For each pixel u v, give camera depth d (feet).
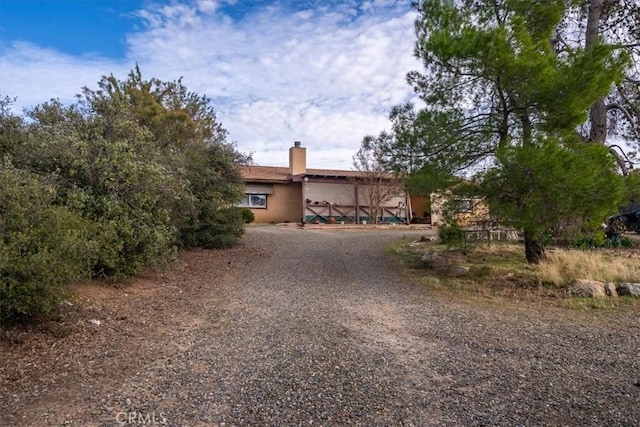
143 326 17.37
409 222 72.33
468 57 25.32
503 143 26.20
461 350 14.88
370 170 69.87
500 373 12.76
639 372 12.86
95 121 25.17
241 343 15.42
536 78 24.03
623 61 24.00
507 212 24.61
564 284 25.20
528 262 30.83
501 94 26.84
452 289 25.58
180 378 12.16
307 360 13.71
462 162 28.60
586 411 10.28
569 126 24.84
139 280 26.22
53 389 11.28
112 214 22.65
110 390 11.30
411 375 12.55
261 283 27.12
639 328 17.72
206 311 20.10
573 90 23.61
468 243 29.86
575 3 27.71
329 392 11.31
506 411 10.27
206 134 58.08
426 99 29.66
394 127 30.53
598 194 22.91
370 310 20.61
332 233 56.85
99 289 22.57
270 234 53.93
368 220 73.15
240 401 10.73
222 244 42.34
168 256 26.30
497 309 21.04
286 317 19.11
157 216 25.68
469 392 11.37
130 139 26.17
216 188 41.11
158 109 48.70
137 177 23.50
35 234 14.85
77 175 23.06
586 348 15.14
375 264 34.68
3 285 13.85
